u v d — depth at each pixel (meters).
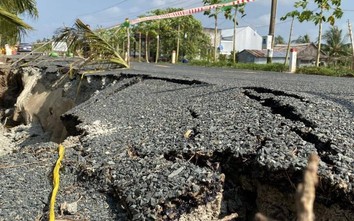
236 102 4.93
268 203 2.69
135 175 3.00
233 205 2.82
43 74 11.84
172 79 7.72
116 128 4.61
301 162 2.64
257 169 2.78
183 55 46.09
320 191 2.43
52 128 9.08
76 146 3.96
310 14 16.23
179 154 3.22
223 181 2.83
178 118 4.55
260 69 17.39
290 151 2.88
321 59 43.59
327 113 3.98
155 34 39.28
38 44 12.70
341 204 2.36
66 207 2.77
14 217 2.68
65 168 3.44
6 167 3.50
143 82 7.89
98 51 10.51
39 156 3.75
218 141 3.27
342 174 2.45
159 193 2.64
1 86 13.69
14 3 13.32
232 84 6.71
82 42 10.31
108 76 8.88
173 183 2.74
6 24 12.83
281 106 4.33
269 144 3.04
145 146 3.57
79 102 8.88
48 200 2.92
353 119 3.80
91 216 2.69
